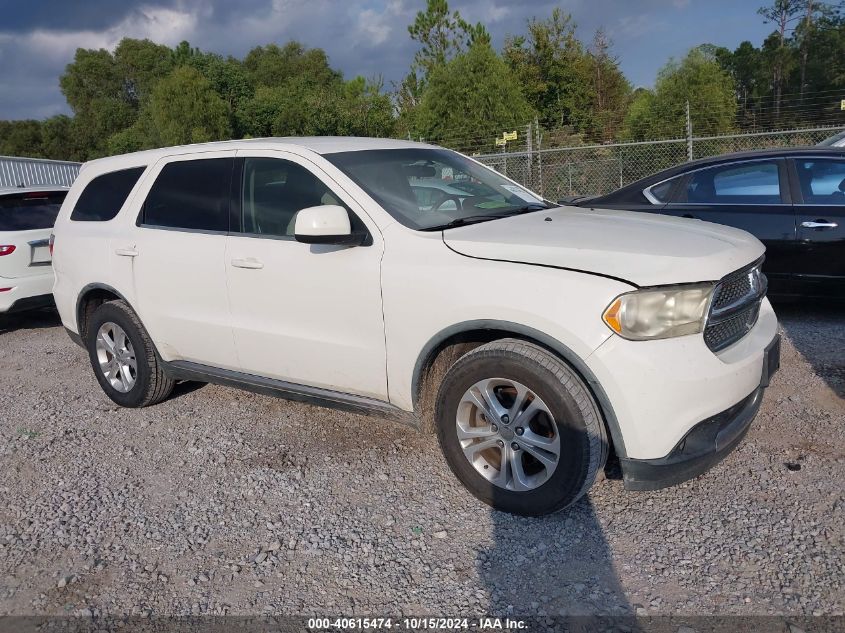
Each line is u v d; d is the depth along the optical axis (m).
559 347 2.94
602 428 2.99
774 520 3.10
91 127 67.19
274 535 3.28
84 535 3.39
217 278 4.12
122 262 4.65
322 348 3.73
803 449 3.74
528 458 3.29
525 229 3.46
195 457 4.17
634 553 2.95
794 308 6.70
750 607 2.58
